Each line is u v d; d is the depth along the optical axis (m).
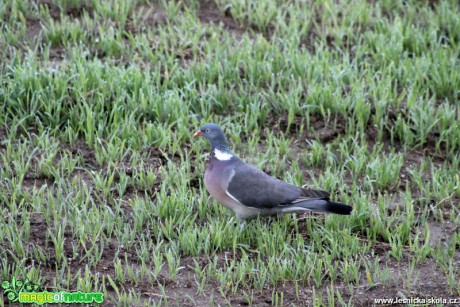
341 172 12.38
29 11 15.51
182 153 12.65
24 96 13.25
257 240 10.94
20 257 10.52
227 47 14.77
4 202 11.48
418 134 13.31
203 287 10.20
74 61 14.08
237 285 10.22
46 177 12.12
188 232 10.83
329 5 16.27
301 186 12.07
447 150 13.10
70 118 13.06
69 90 13.51
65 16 15.44
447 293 10.24
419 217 11.67
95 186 11.91
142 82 13.55
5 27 14.99
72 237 10.89
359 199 11.55
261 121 13.42
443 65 14.51
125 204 11.68
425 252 10.77
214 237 10.84
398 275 10.53
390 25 15.89
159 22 15.77
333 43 15.34
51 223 11.20
